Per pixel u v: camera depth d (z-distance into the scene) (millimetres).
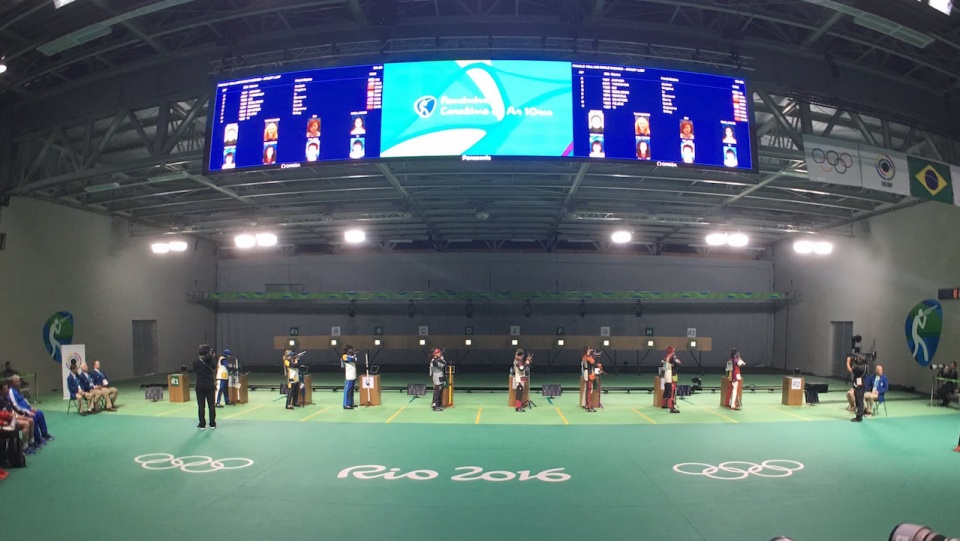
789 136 11609
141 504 7469
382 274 28203
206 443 11133
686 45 11352
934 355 18109
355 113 10195
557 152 9938
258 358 28547
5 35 10883
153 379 22641
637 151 10039
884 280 20562
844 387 20828
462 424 13281
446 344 25578
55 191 17812
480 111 10031
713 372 26641
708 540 6312
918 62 11094
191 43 12359
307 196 17297
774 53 11758
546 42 11078
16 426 9414
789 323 27094
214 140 10500
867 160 10852
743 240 21672
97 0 9711
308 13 11562
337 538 6344
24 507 7352
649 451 10531
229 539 6301
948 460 9906
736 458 10023
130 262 22750
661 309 28078
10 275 17156
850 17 10555
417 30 11312
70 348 17375
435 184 15305
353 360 15984
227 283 29078
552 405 16562
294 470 9133
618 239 20062
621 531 6566
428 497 7789
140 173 16703
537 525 6750
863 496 7891
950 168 11414
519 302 27938
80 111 13430
